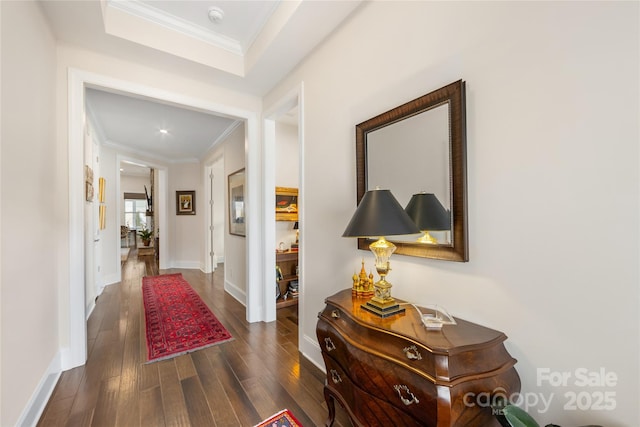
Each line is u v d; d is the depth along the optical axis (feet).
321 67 7.16
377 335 3.74
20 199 4.83
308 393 6.06
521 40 3.38
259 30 7.70
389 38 5.25
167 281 16.65
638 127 2.59
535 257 3.27
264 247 10.34
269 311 10.34
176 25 7.57
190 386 6.27
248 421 5.21
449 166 4.11
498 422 3.20
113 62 7.76
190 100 9.03
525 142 3.35
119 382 6.41
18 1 4.80
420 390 3.08
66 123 7.13
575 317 2.97
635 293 2.61
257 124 10.49
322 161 7.17
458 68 4.07
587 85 2.89
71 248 7.09
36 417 5.17
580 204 2.94
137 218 41.75
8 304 4.34
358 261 6.07
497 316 3.60
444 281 4.27
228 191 14.69
